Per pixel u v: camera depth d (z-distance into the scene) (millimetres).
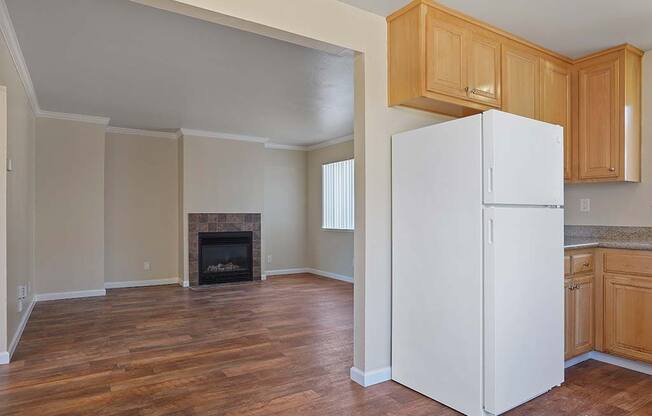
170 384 2742
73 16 2762
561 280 2586
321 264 7582
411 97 2572
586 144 3377
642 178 3275
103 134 5680
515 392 2256
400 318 2686
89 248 5605
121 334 3885
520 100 3027
